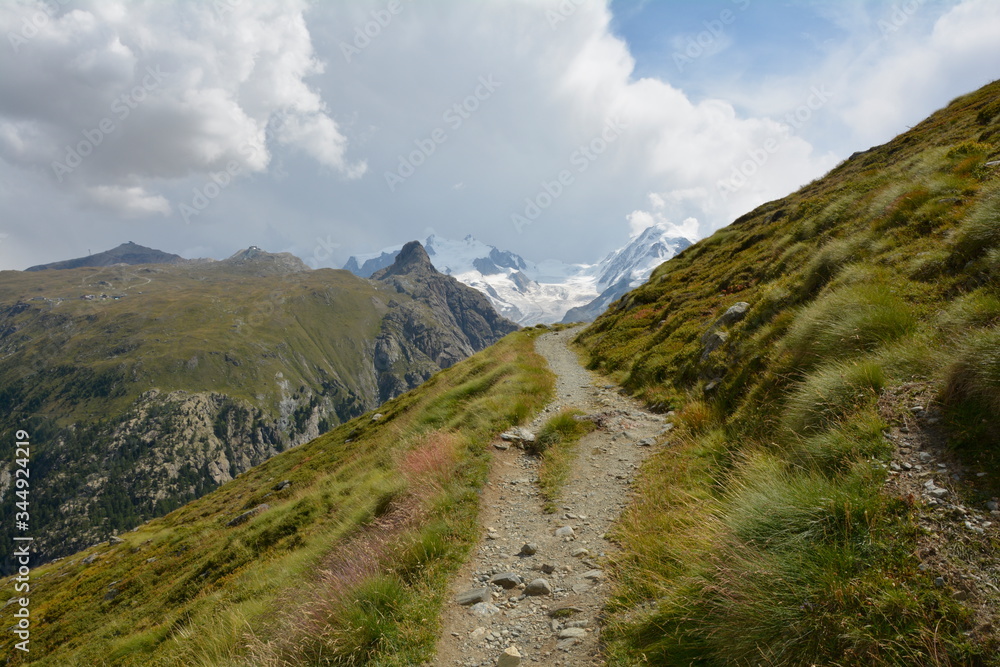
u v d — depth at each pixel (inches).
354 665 240.2
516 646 243.0
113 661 553.9
